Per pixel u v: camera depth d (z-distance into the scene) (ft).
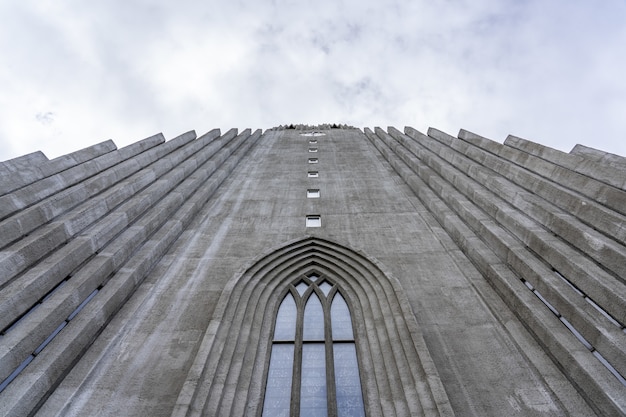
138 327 32.65
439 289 36.91
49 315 27.76
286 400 28.84
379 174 70.79
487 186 48.75
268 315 36.17
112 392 26.58
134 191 48.47
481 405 25.50
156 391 26.73
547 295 30.86
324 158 83.41
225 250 44.34
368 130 111.75
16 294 26.61
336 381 30.04
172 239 46.16
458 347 30.25
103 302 32.35
